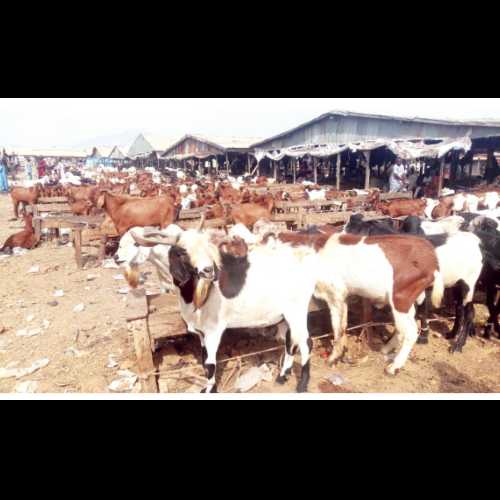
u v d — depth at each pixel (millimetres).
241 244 4312
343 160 28781
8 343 5293
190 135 36156
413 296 4328
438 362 4922
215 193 13500
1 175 23891
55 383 4359
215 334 3920
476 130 16000
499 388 4414
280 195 13086
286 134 26922
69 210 12141
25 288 7367
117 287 7336
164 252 4125
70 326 5730
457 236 5070
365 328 5199
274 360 4855
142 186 16672
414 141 18391
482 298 6312
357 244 4504
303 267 4062
